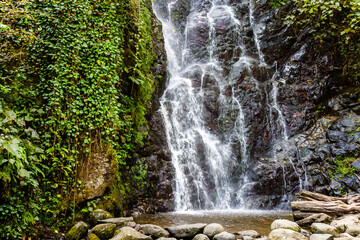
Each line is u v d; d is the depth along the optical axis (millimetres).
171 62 10070
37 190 4305
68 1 5254
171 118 8367
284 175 7703
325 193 7137
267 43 10305
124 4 6629
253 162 8422
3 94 4488
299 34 9938
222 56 10133
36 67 4922
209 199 7719
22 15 4656
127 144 6449
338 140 7863
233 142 8617
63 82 4938
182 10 11742
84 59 5320
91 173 5051
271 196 7527
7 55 4676
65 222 4582
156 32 8664
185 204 7293
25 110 4555
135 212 6270
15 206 3918
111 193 5371
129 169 6707
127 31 6746
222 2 11641
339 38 9391
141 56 7270
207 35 10672
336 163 7453
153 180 7020
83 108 5129
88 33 5398
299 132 8859
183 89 9203
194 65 10133
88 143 5129
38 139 4551
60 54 4988
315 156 7770
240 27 10695
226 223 5336
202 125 8852
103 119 5375
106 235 4168
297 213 5215
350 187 6898
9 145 3564
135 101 6988
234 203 7703
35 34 5020
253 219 5742
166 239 4082
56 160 4633
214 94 9250
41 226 4324
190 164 7961
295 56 9828
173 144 8000
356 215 4887
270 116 9234
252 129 8883
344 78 9258
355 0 7324
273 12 10453
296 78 9625
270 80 9898
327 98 9227
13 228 3859
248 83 9531
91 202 4965
